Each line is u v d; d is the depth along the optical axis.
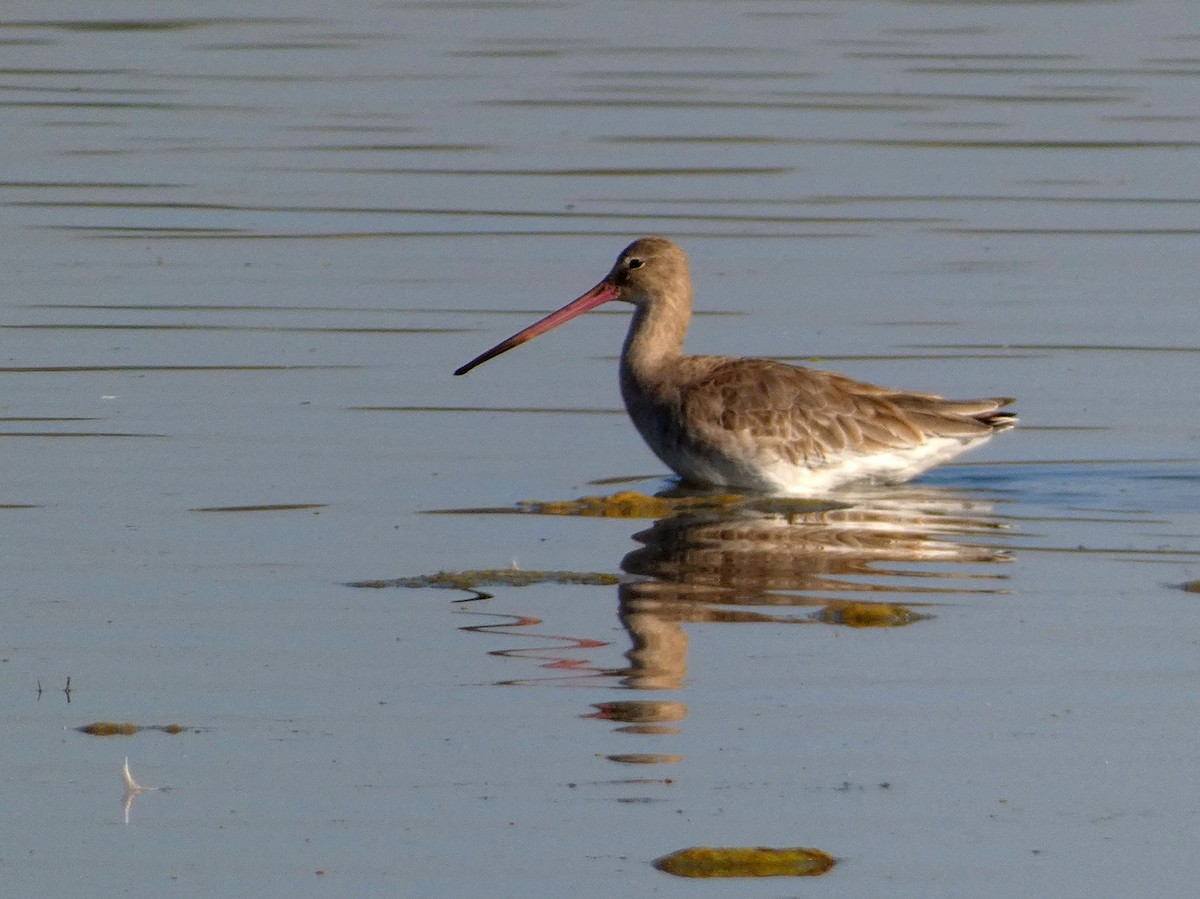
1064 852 9.98
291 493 16.19
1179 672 12.36
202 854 9.84
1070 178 27.58
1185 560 14.78
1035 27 37.12
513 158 28.22
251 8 38.28
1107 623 13.30
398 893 9.45
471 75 32.97
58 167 27.42
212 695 11.84
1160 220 25.72
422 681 12.11
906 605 13.68
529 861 9.77
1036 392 19.42
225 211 25.61
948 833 10.19
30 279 22.69
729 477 16.88
